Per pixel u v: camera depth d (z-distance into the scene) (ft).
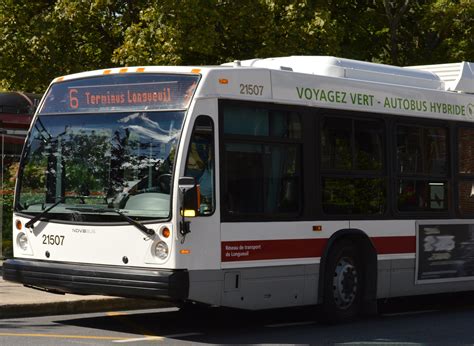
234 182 37.58
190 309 46.85
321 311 41.81
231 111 37.78
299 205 40.34
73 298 44.29
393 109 45.21
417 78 47.88
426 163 46.68
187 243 35.68
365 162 43.55
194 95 36.58
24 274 38.99
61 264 38.14
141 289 35.47
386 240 44.06
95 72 38.96
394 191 44.80
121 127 37.73
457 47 100.78
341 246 42.27
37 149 39.83
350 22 102.17
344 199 42.29
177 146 36.11
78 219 37.81
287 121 40.19
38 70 85.05
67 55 85.66
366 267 43.45
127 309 46.11
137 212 36.45
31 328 38.52
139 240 36.24
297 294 40.01
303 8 82.38
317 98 41.57
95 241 37.27
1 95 61.36
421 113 46.73
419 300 54.75
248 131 38.40
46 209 38.78
